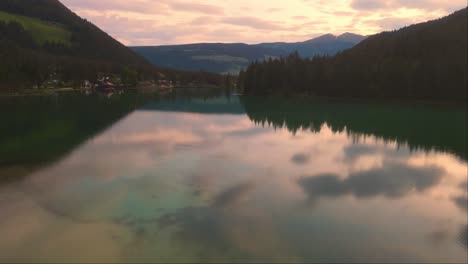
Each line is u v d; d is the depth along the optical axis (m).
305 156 39.00
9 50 162.50
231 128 60.91
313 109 96.44
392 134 54.91
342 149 43.06
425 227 21.16
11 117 72.56
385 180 30.17
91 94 153.38
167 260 17.62
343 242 19.33
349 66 137.62
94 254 18.17
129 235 20.17
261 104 113.25
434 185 28.98
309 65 159.12
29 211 23.53
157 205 24.48
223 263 17.38
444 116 79.06
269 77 163.38
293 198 25.72
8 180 30.12
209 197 25.94
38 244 19.16
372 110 92.94
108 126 61.59
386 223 21.67
